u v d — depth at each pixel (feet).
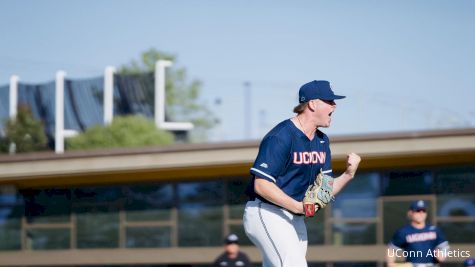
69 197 192.34
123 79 414.00
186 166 166.91
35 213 194.49
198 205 182.70
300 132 49.90
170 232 184.34
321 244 174.19
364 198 172.04
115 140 389.39
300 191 50.75
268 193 49.21
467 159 163.84
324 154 51.34
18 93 390.21
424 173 168.45
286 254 49.93
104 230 189.26
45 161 174.81
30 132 383.45
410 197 169.17
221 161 164.25
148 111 427.33
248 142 161.89
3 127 387.14
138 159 168.66
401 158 166.20
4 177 178.70
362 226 172.04
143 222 186.60
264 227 50.52
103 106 401.90
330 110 49.98
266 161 49.32
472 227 165.48
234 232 179.63
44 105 385.91
